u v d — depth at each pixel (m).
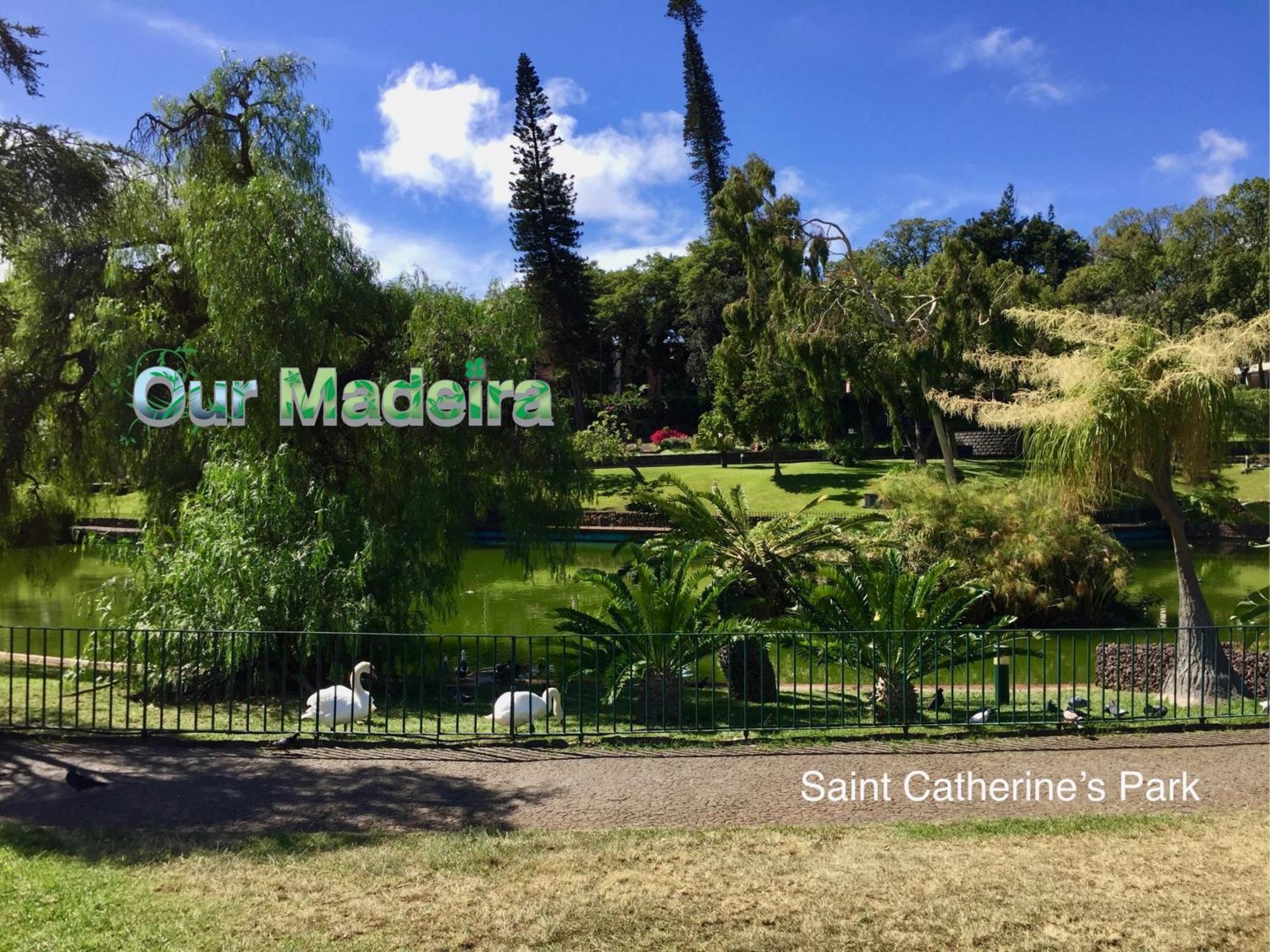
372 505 14.77
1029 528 20.81
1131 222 58.31
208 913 4.95
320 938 4.69
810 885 5.29
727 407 47.84
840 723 9.26
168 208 15.75
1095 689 12.71
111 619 14.58
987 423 11.95
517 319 15.94
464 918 4.91
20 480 16.38
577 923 4.85
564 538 16.84
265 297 13.86
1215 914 4.93
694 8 65.62
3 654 15.47
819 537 19.11
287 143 15.86
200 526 12.61
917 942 4.68
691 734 8.97
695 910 5.00
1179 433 10.52
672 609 10.28
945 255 32.84
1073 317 11.06
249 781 7.29
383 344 15.73
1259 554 31.62
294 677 12.76
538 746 8.34
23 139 12.77
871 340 35.66
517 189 51.22
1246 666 11.54
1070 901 5.09
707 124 66.44
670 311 67.06
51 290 15.16
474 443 15.51
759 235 33.03
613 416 53.72
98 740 8.53
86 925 4.79
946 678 14.12
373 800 6.83
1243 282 49.78
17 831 6.15
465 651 16.64
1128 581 21.08
